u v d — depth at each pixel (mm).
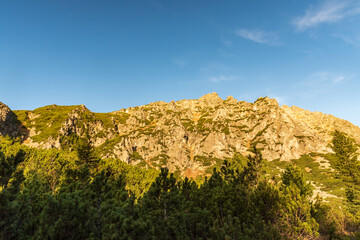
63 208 8531
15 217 8328
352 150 32500
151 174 47781
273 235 10086
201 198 13141
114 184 16062
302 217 12164
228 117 143500
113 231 7984
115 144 103000
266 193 13422
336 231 15898
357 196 28844
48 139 91000
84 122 121938
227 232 9297
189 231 10125
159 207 11312
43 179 24750
